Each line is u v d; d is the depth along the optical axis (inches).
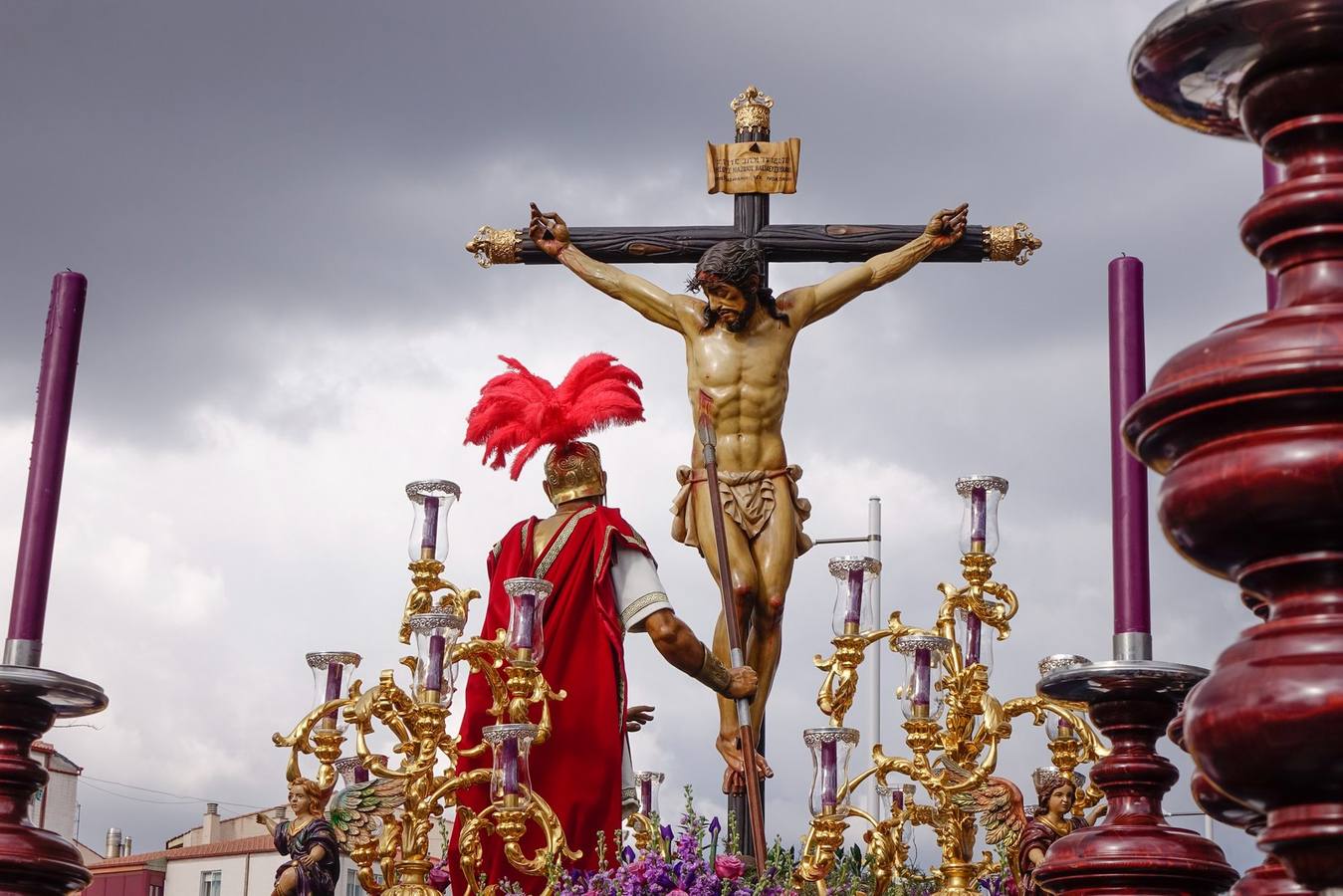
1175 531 113.0
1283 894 162.4
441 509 328.2
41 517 214.7
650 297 406.6
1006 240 419.2
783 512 386.0
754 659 380.8
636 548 337.4
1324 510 106.9
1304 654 106.8
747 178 418.6
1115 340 219.1
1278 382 107.0
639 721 364.2
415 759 302.5
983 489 328.5
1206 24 114.0
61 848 199.8
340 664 315.9
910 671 306.2
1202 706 109.1
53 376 222.5
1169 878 202.2
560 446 349.1
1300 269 115.0
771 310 400.5
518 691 303.7
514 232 422.6
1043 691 216.5
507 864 309.6
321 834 301.3
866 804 407.2
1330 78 114.7
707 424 369.1
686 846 276.5
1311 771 105.0
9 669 198.4
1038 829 315.6
